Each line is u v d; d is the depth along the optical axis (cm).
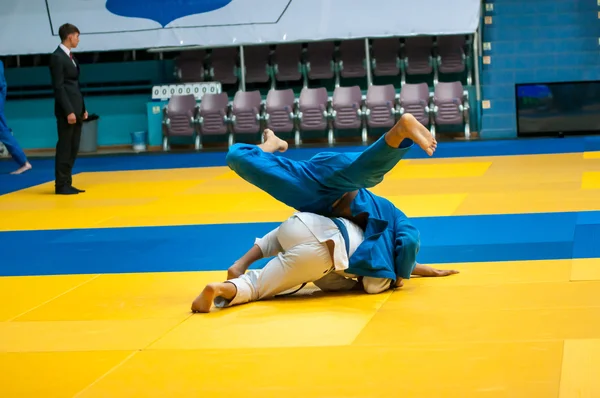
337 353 482
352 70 2233
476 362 454
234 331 538
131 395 430
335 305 590
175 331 545
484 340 493
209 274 730
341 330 527
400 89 2284
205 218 1045
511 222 911
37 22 2192
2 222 1090
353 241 608
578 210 968
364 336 512
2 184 1546
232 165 634
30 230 1022
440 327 525
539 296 593
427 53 2189
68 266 797
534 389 411
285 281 606
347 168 589
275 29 2130
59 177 1353
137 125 2248
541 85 2000
